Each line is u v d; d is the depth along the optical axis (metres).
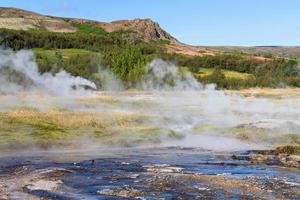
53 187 22.09
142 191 21.38
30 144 34.66
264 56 174.12
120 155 32.44
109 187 22.20
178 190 21.58
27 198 19.95
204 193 21.03
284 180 23.84
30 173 25.45
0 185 22.41
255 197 20.36
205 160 30.44
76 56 116.75
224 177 24.52
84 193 21.02
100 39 175.00
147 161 29.98
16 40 143.12
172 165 28.48
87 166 27.81
